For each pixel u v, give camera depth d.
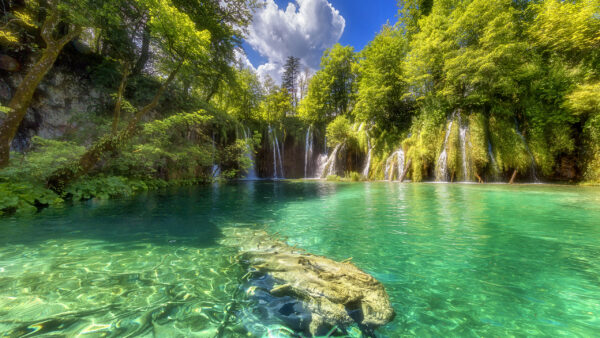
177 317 1.44
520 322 1.39
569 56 12.92
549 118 12.41
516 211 4.91
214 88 15.59
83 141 8.86
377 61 19.25
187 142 12.41
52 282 1.86
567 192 7.99
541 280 1.94
